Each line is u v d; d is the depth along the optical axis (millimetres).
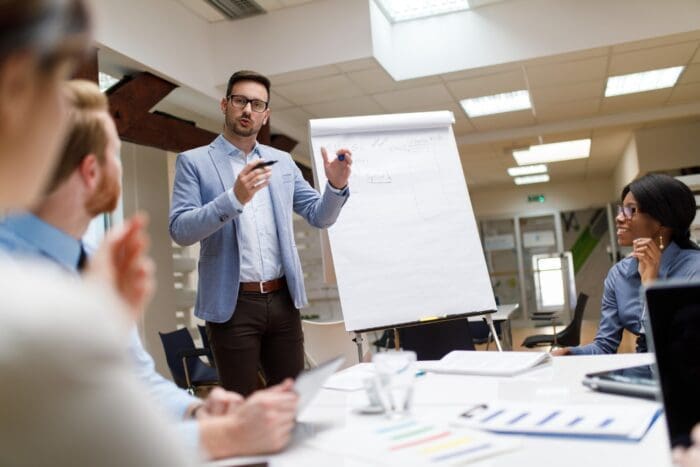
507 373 1377
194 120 5824
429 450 849
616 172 11000
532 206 12773
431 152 2840
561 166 10570
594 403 1067
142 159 5543
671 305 750
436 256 2639
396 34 5395
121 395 342
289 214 2318
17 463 319
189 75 4777
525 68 5305
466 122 7082
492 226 13266
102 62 4148
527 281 12906
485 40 5168
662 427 910
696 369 727
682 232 2219
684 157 7785
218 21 5148
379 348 6035
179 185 2215
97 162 950
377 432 962
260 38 5059
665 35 4684
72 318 335
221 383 2139
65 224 947
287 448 901
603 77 5688
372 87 5543
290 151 6746
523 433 917
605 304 2398
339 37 4859
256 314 2146
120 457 334
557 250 12711
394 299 2535
